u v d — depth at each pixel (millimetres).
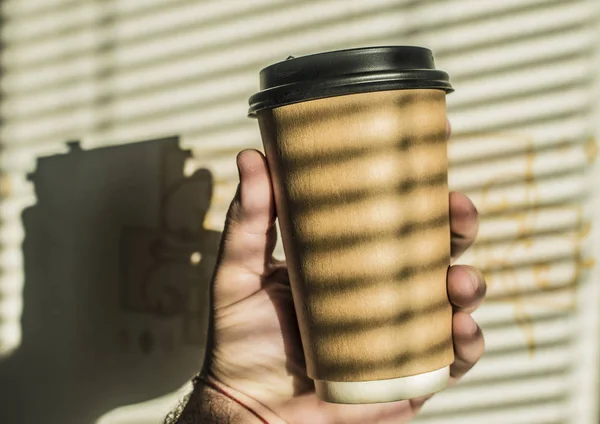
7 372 578
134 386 562
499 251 525
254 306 474
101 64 555
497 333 531
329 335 398
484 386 537
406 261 389
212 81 542
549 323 525
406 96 380
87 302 565
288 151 390
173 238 552
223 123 542
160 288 555
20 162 569
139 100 552
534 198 519
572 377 525
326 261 392
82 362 569
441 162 401
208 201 546
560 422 528
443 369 409
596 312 519
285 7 530
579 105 511
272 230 456
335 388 400
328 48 526
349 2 522
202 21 541
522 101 515
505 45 514
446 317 415
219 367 475
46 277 569
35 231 569
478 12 514
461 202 446
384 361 392
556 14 509
